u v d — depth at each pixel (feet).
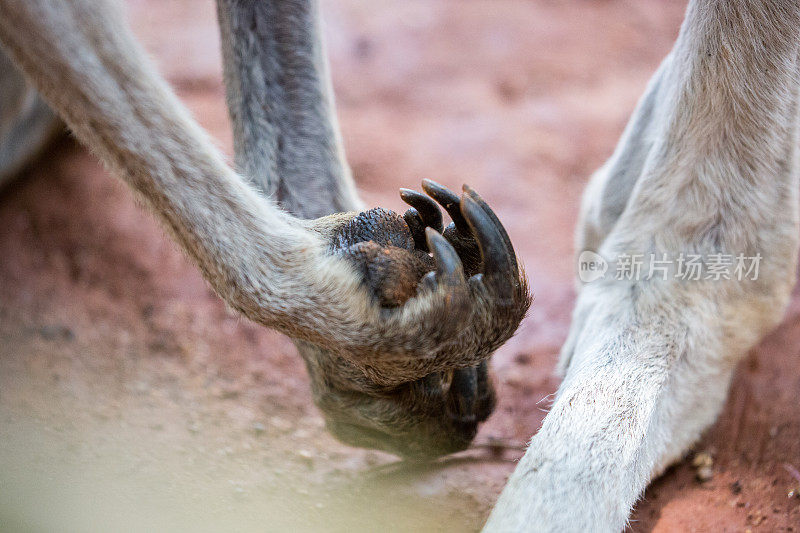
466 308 15.23
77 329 32.35
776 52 18.61
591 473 16.78
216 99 47.60
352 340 16.19
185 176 16.08
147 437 26.45
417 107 49.14
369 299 16.14
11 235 36.65
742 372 27.76
